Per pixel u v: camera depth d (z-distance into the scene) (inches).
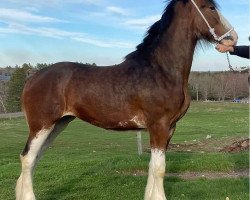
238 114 1651.1
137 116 209.5
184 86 207.6
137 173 354.9
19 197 214.1
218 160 376.2
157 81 203.5
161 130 203.0
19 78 2060.8
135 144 753.0
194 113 1729.8
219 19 202.4
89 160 416.2
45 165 389.7
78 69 221.3
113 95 210.2
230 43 195.9
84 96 215.2
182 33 207.9
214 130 1013.8
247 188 277.6
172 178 325.4
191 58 210.4
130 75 209.8
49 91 218.4
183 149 591.5
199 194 270.2
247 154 414.6
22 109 228.4
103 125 219.0
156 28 214.5
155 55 209.2
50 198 267.0
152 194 201.5
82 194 275.9
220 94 2314.2
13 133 1069.1
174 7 210.7
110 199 263.7
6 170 373.4
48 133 221.0
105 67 220.7
